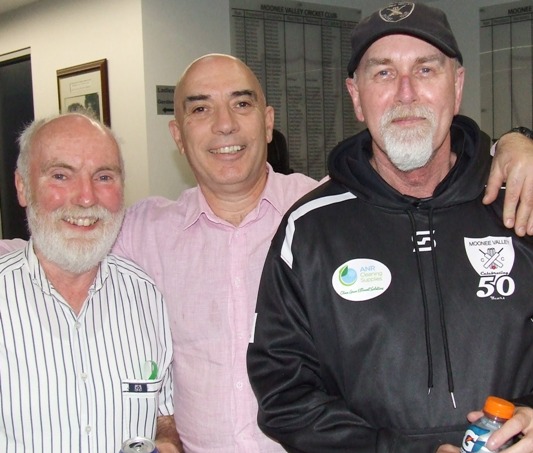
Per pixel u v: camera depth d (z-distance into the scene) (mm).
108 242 1637
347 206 1537
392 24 1412
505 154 1475
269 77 4270
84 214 1587
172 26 3826
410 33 1405
